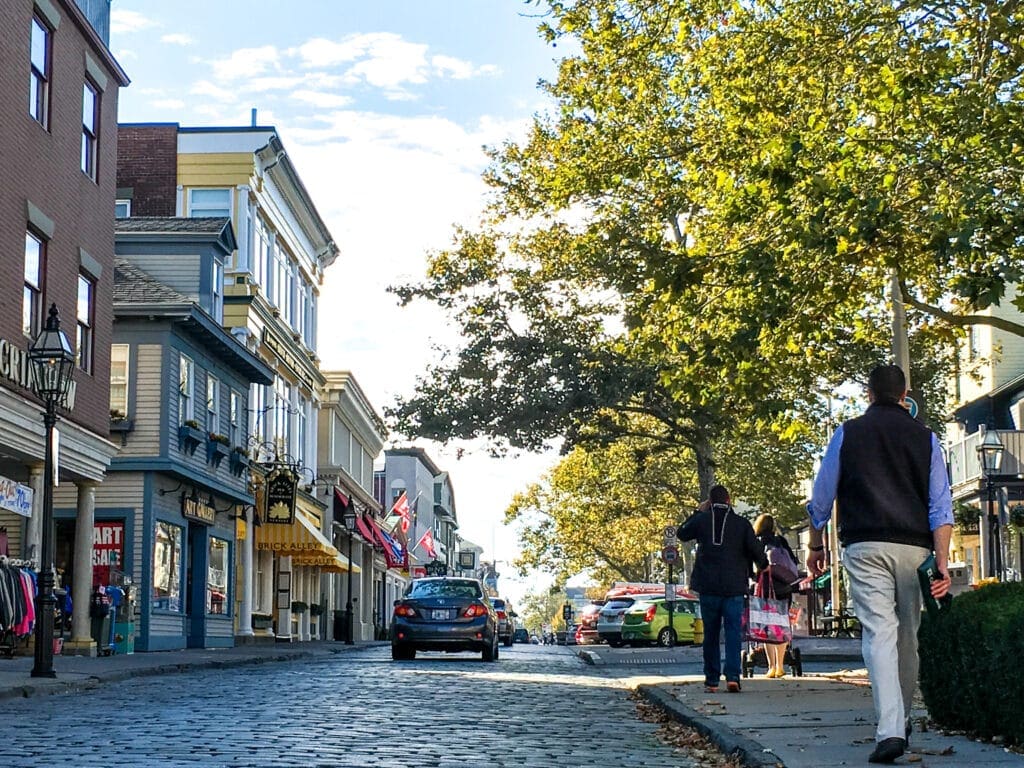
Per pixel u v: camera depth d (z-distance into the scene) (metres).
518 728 12.77
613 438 40.62
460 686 19.14
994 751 8.80
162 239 36.75
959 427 48.47
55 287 25.16
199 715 13.62
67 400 25.22
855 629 36.78
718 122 22.27
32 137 23.91
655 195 24.62
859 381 32.53
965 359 47.50
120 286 32.97
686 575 67.56
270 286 44.81
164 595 33.19
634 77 24.31
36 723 12.69
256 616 43.12
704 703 13.77
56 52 25.20
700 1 20.45
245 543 41.53
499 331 38.47
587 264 32.62
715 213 21.53
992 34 18.16
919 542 8.36
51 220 24.81
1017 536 39.28
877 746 8.26
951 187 17.41
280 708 14.58
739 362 19.20
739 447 48.38
